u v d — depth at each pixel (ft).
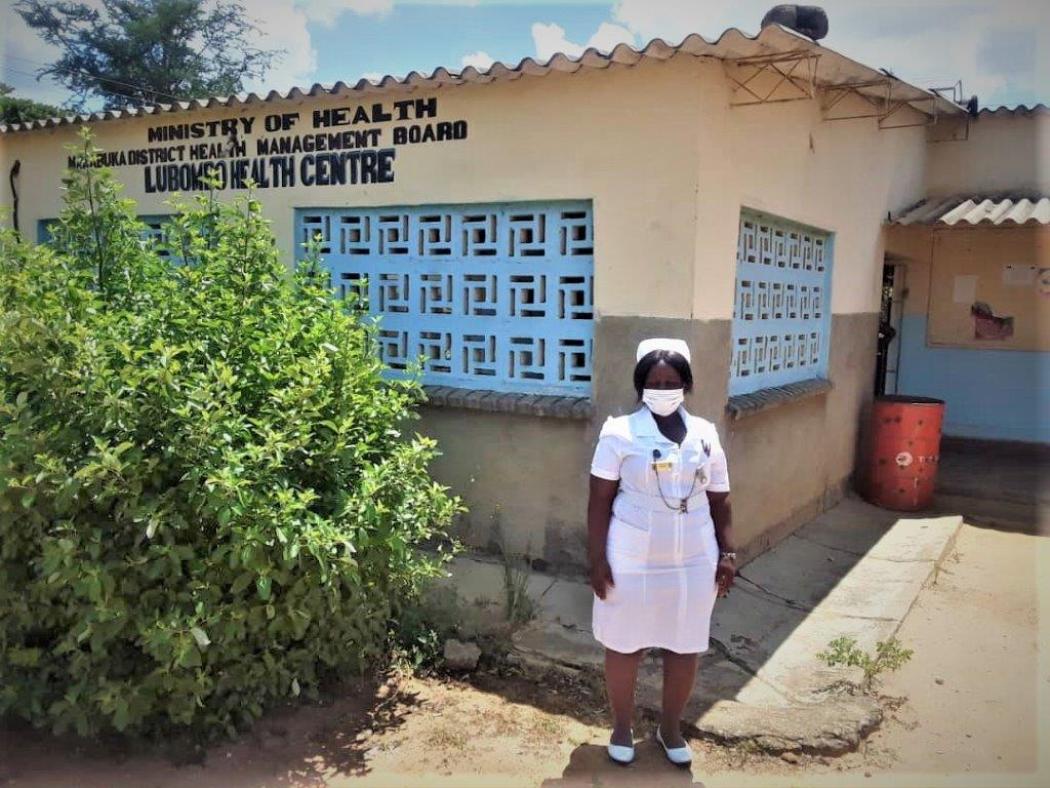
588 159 16.58
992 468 29.84
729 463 17.46
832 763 11.75
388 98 18.93
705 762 11.64
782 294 20.56
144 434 11.10
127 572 10.79
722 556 11.41
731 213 16.80
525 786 11.02
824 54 16.39
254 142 21.02
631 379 16.37
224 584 11.36
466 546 18.54
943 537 21.59
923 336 33.45
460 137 18.13
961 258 32.55
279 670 11.74
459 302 18.72
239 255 13.93
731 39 14.39
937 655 15.19
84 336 11.05
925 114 29.27
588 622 15.23
